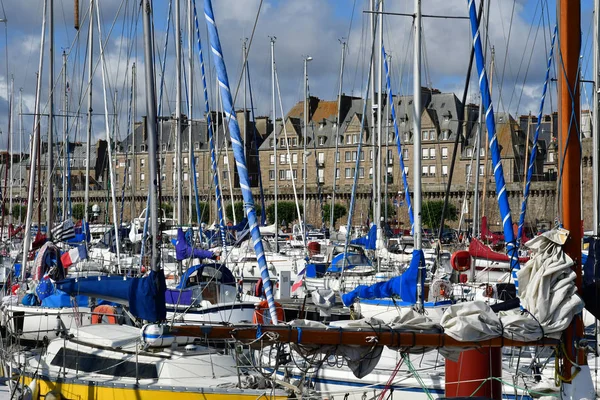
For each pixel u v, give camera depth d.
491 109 14.38
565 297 9.44
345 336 9.41
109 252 37.88
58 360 15.27
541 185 83.94
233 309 22.88
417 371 14.38
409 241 55.25
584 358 9.70
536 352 14.42
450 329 9.41
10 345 17.52
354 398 14.75
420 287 17.16
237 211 72.94
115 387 13.95
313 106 119.38
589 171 66.88
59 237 27.53
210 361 14.51
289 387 11.74
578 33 9.48
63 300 22.41
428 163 101.38
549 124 91.19
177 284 25.61
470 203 90.06
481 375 11.19
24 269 24.38
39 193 31.97
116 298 13.10
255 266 34.62
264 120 123.56
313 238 66.38
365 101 33.47
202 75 32.50
